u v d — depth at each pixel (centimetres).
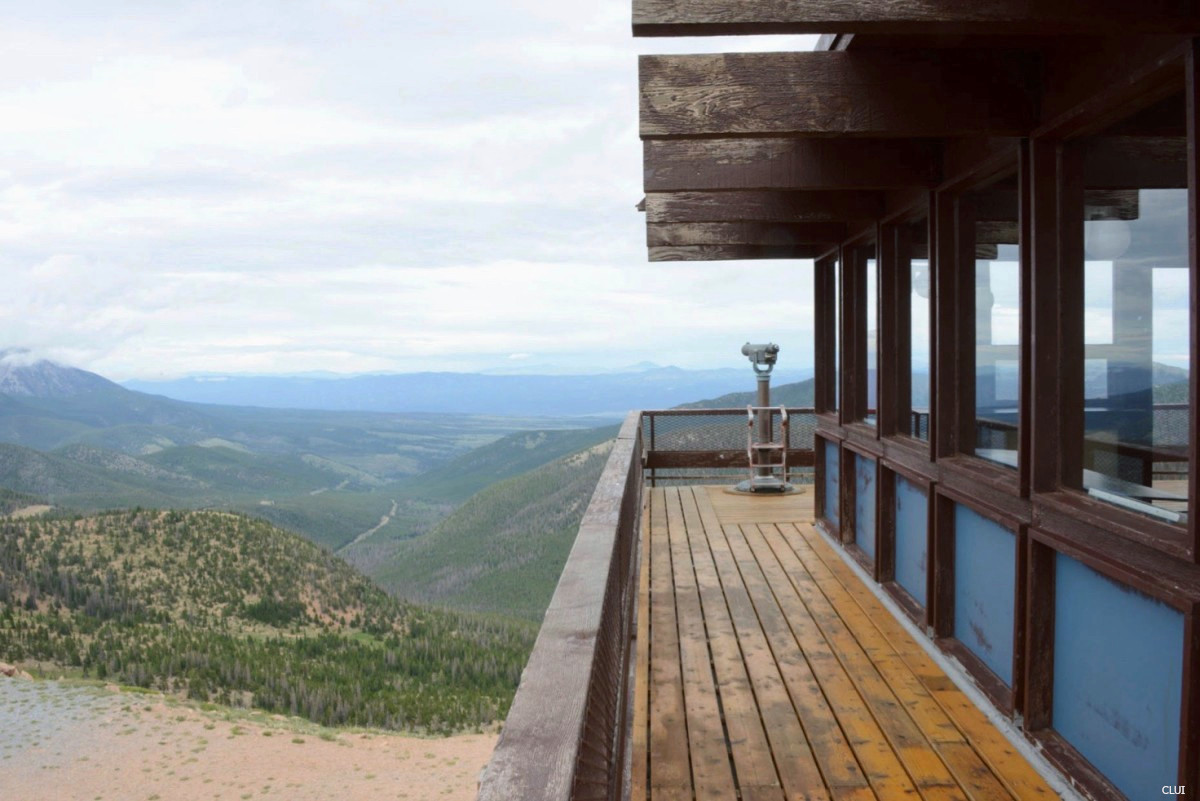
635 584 462
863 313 580
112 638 10775
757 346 876
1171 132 227
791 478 1001
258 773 7588
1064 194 283
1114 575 240
